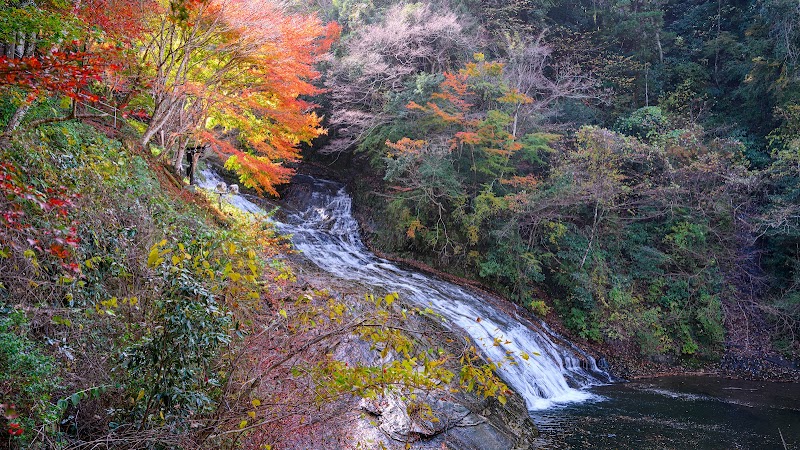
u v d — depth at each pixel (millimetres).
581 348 16766
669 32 29844
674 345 17875
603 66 28047
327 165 26594
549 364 14453
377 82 22422
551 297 18906
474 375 4707
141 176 8406
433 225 19906
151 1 8180
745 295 19719
